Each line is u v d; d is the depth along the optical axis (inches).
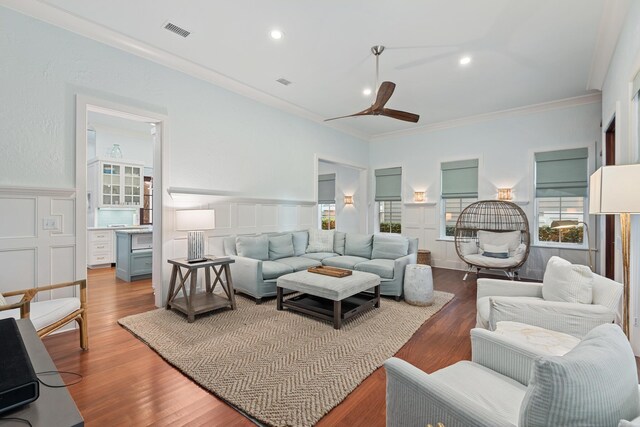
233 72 158.2
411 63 147.2
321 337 108.4
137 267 193.5
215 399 74.5
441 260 246.8
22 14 106.1
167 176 145.4
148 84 138.6
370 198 290.2
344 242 202.4
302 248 200.7
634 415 31.7
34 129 108.7
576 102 193.2
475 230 224.7
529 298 88.8
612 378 30.5
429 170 255.0
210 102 163.5
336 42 129.6
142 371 86.6
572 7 106.1
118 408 70.7
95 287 177.3
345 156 260.5
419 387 43.1
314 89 179.5
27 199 107.8
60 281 114.1
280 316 129.6
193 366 88.0
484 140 228.4
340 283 123.3
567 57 140.3
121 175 258.8
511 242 202.4
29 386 29.7
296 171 216.2
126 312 134.7
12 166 104.5
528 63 146.4
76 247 117.0
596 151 189.3
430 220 253.9
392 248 178.5
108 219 260.5
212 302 135.4
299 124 219.0
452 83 169.8
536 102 199.5
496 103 201.3
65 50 115.4
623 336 37.9
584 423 28.6
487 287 102.3
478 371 55.4
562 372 29.2
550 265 93.4
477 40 127.3
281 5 106.4
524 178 212.2
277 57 142.5
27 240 107.7
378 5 105.8
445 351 99.3
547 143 204.5
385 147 280.7
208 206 162.9
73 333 112.3
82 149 118.7
